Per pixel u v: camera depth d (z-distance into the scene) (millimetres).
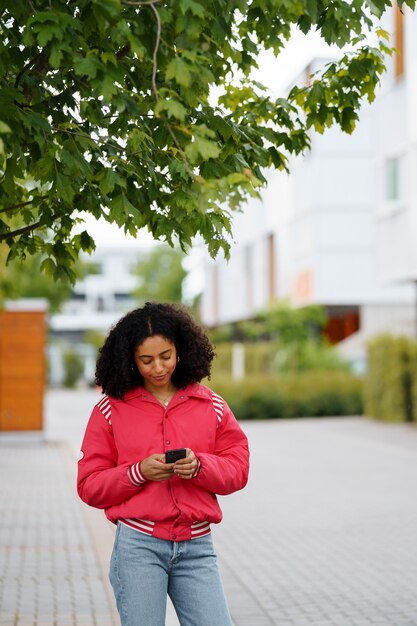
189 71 3531
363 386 29891
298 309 35125
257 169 4586
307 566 8375
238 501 12430
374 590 7449
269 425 26906
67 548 9172
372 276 37656
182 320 3803
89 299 93438
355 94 4754
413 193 24547
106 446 3789
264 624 6465
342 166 37562
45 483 14297
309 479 14664
